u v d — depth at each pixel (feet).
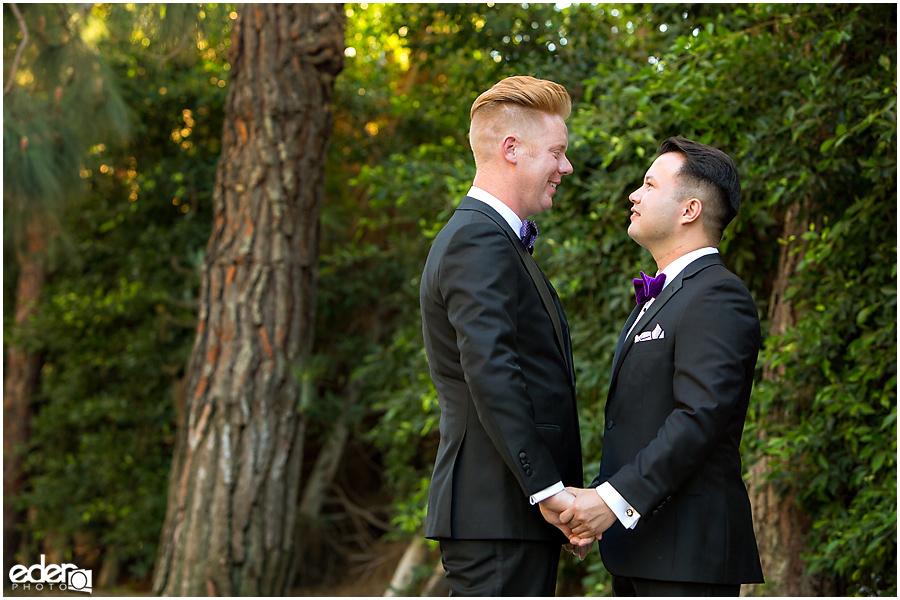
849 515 9.15
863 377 8.73
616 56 13.66
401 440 17.20
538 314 5.18
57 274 24.34
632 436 5.17
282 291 14.02
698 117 9.52
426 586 16.71
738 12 9.59
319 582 22.84
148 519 20.85
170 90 20.97
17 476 23.99
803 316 9.39
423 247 20.11
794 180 9.17
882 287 8.70
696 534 4.87
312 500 21.94
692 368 4.79
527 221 5.49
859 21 9.18
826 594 9.50
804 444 9.01
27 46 14.37
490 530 4.94
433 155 17.78
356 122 22.26
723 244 10.04
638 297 5.75
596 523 4.68
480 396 4.64
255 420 13.56
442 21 16.66
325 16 14.79
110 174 22.80
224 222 14.38
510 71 15.20
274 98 14.21
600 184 10.43
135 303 21.52
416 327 17.98
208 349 13.93
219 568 12.96
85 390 22.98
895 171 8.34
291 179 14.17
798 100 9.20
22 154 14.37
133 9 14.66
